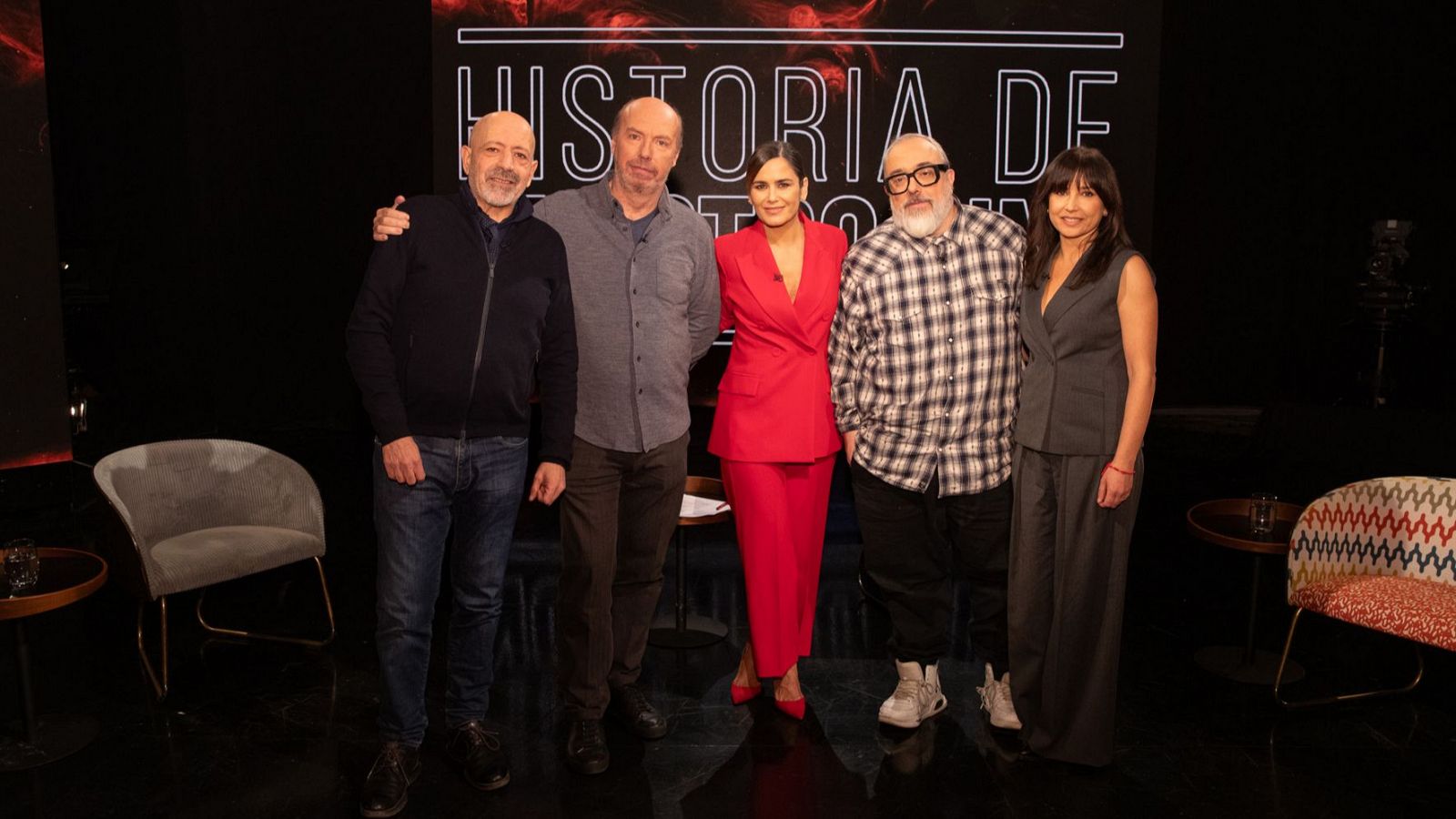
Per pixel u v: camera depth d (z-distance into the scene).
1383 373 7.01
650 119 2.75
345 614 4.18
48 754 3.02
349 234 7.66
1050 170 2.75
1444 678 3.64
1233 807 2.79
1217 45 8.12
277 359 7.63
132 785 2.86
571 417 2.75
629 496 2.98
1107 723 2.90
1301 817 2.74
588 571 2.90
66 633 3.96
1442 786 2.91
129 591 3.38
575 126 5.41
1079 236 2.75
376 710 3.34
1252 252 8.34
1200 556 5.01
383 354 2.55
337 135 7.53
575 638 2.94
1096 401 2.75
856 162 5.47
